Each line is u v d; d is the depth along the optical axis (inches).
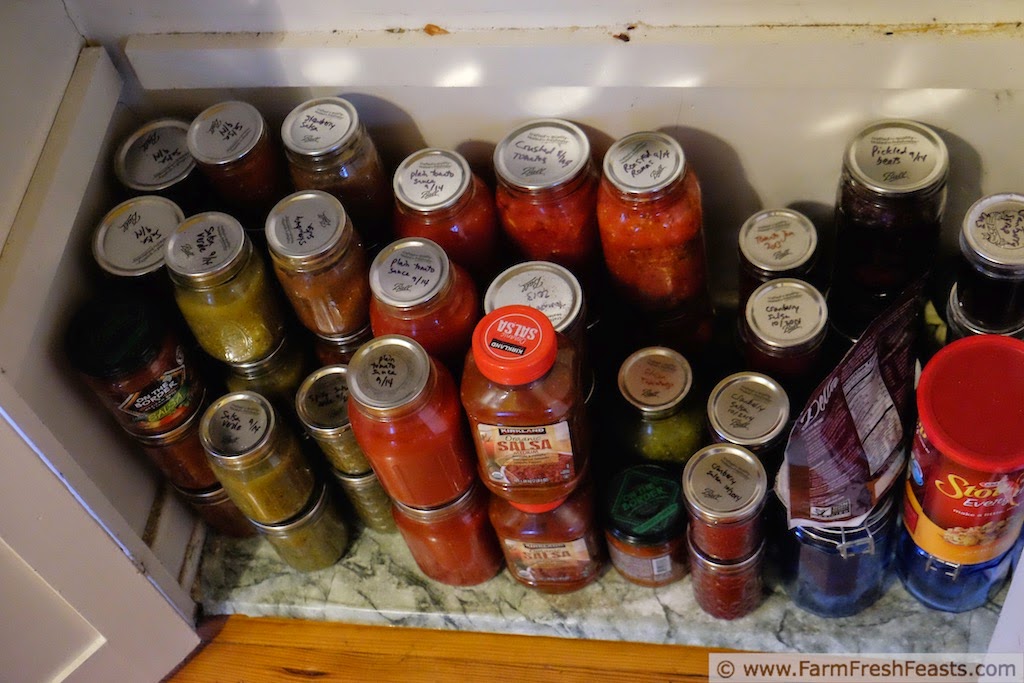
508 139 35.6
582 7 32.9
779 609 37.6
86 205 36.7
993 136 33.9
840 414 30.2
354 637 39.9
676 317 38.3
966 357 29.5
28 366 32.2
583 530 35.9
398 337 31.6
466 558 37.8
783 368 35.0
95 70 35.8
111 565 35.0
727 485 32.7
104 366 33.2
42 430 31.3
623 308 38.2
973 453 28.3
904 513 34.8
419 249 33.1
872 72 32.0
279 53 35.4
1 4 32.0
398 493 34.2
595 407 38.2
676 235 34.4
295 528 37.9
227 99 38.3
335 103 35.9
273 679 39.2
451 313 33.0
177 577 40.3
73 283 35.7
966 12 30.7
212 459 34.9
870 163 33.4
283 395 38.1
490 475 33.3
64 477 32.1
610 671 37.9
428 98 36.5
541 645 38.8
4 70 32.0
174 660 39.7
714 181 38.2
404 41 34.6
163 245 35.9
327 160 35.1
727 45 32.2
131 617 36.9
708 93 34.3
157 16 35.5
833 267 38.2
